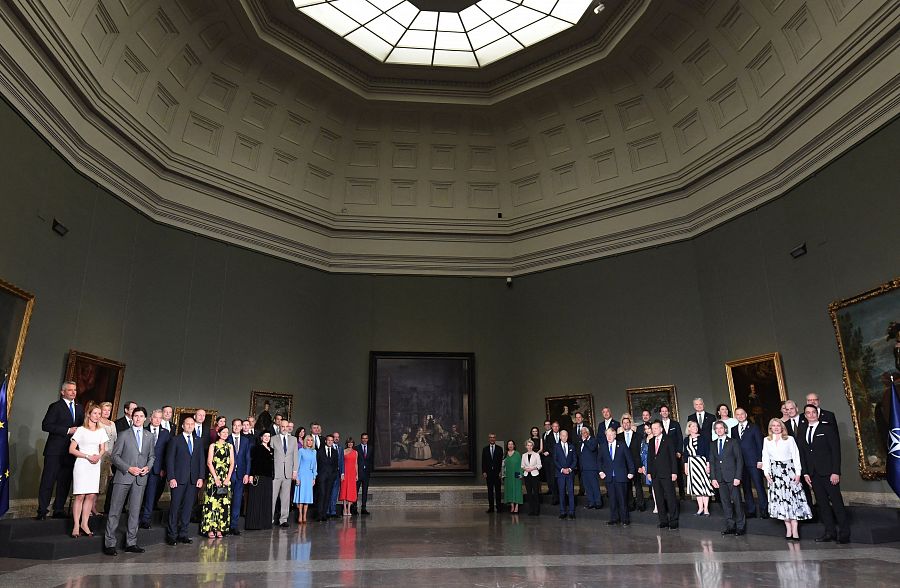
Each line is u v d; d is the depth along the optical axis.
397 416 15.53
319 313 15.86
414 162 17.33
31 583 5.52
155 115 12.98
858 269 9.88
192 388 12.99
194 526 10.21
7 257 8.83
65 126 10.20
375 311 16.25
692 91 14.00
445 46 14.82
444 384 15.93
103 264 11.33
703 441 10.38
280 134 15.72
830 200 10.57
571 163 16.52
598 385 14.88
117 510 7.46
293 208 15.60
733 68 12.87
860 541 7.86
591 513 11.91
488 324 16.53
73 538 7.39
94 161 11.13
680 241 14.35
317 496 12.02
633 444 11.47
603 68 14.86
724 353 12.97
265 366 14.43
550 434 13.47
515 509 13.34
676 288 14.22
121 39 11.44
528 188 17.28
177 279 13.20
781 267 11.73
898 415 8.22
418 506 14.96
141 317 12.31
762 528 9.02
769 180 12.09
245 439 10.16
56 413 8.11
